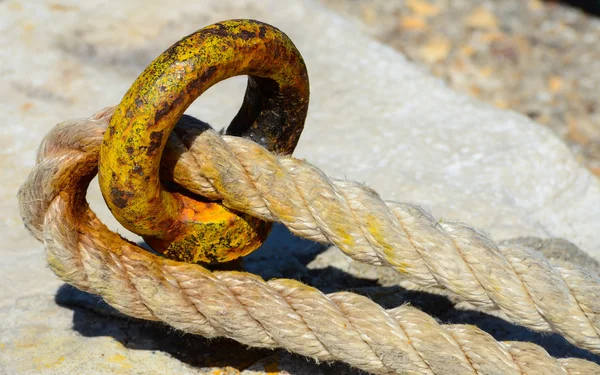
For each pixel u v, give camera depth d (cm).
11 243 114
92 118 100
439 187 119
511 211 117
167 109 94
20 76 132
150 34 139
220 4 144
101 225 99
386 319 98
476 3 272
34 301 107
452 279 98
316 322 97
